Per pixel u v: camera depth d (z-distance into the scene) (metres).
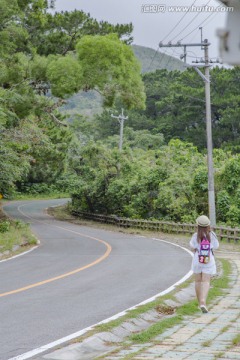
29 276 16.80
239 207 37.81
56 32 44.00
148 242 31.42
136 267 19.30
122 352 7.30
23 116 39.84
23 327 9.45
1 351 7.70
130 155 56.16
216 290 13.80
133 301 12.24
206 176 40.00
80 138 109.75
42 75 38.97
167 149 48.88
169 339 8.12
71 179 59.69
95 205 59.72
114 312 10.88
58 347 7.85
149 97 114.25
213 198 31.75
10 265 19.92
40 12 43.22
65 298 12.66
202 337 8.21
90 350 7.85
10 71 38.66
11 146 37.59
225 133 88.94
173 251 25.83
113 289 14.12
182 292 13.56
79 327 9.41
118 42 38.81
